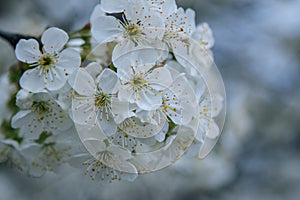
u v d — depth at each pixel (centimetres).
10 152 39
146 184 49
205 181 50
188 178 49
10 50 48
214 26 60
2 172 52
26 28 50
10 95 39
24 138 38
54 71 35
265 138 60
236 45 61
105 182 36
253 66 61
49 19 51
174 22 36
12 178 52
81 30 37
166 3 35
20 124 36
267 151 60
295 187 58
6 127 39
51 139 37
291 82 62
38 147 38
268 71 62
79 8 52
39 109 36
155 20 35
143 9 35
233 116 53
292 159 60
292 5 62
